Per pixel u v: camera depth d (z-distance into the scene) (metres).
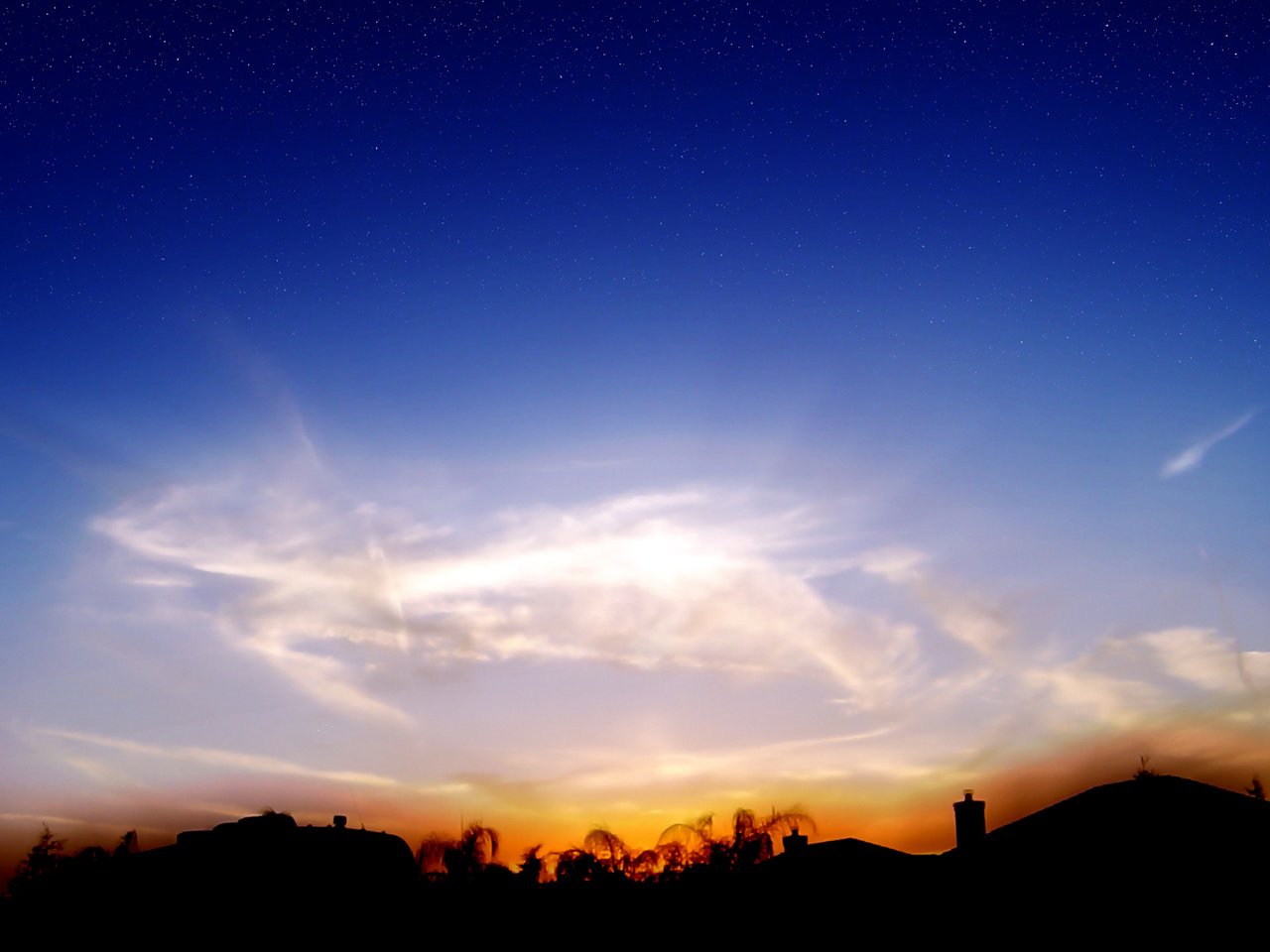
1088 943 22.45
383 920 34.53
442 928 34.75
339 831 38.88
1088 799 26.64
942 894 26.48
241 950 32.47
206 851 36.25
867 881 29.64
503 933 34.50
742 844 34.78
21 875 35.34
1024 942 23.31
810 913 29.41
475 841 37.56
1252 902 22.09
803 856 31.95
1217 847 23.36
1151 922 22.30
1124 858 23.72
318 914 33.97
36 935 32.66
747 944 30.00
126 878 34.97
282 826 37.97
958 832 29.34
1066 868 24.16
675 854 35.66
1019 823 27.08
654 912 34.00
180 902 33.81
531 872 37.12
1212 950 21.53
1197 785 25.78
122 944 32.38
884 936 27.53
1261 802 25.02
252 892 34.28
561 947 33.50
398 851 38.50
